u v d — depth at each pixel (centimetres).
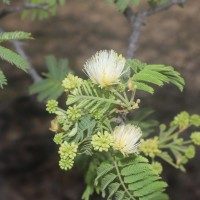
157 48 226
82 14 255
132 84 47
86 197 58
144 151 58
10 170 165
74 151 46
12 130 180
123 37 237
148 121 65
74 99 47
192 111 186
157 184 47
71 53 224
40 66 209
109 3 67
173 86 197
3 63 208
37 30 240
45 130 179
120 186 49
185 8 254
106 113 47
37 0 86
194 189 157
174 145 61
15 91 195
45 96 76
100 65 46
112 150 48
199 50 224
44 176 164
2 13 90
